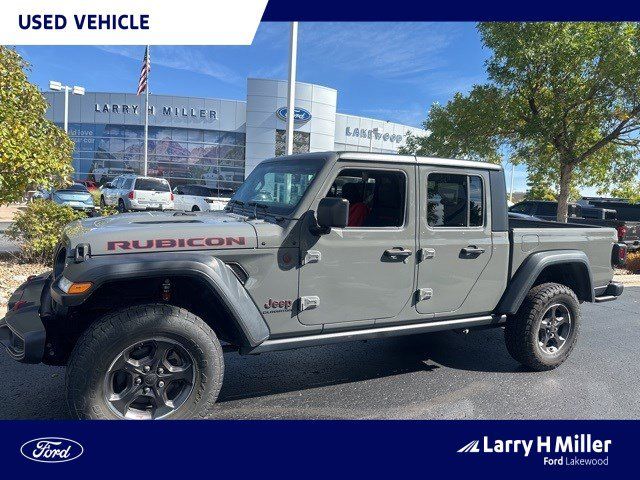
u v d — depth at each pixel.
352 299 3.59
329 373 4.48
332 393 4.04
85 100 38.28
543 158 12.07
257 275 3.29
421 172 3.80
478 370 4.65
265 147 36.84
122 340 2.87
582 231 4.86
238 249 3.22
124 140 38.53
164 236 3.09
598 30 9.80
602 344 5.66
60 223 8.12
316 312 3.48
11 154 6.67
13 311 3.28
